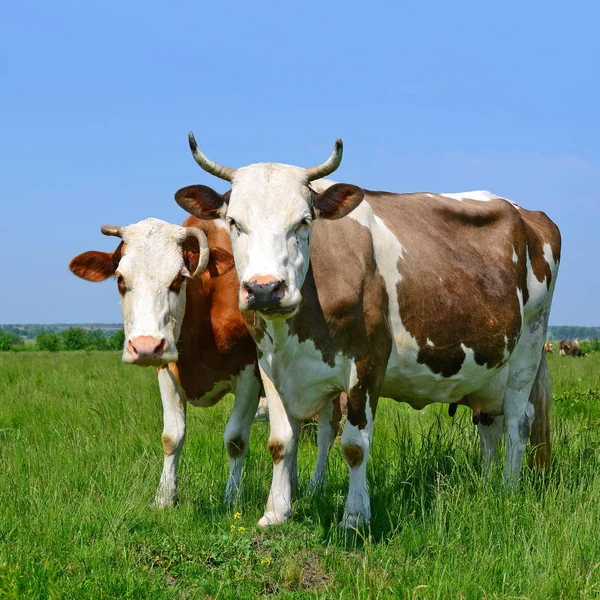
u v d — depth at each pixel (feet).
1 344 178.81
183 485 20.49
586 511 16.76
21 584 13.01
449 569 14.37
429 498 19.26
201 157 16.58
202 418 29.99
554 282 24.04
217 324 20.30
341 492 20.52
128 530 16.48
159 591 13.48
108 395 36.04
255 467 22.21
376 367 18.03
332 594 13.42
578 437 24.44
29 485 18.95
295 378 17.69
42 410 32.14
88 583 13.32
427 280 19.19
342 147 16.28
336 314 17.34
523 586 13.85
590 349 178.70
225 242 20.67
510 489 18.86
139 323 17.99
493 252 21.43
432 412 31.32
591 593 13.20
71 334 186.91
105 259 19.71
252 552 15.12
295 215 15.72
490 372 21.07
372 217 19.02
